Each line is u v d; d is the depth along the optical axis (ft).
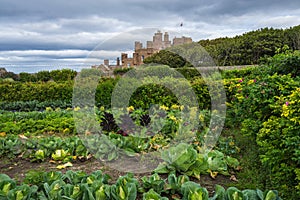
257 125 12.87
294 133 8.86
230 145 14.96
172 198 8.79
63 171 12.02
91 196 7.64
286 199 9.05
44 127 20.15
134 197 7.82
